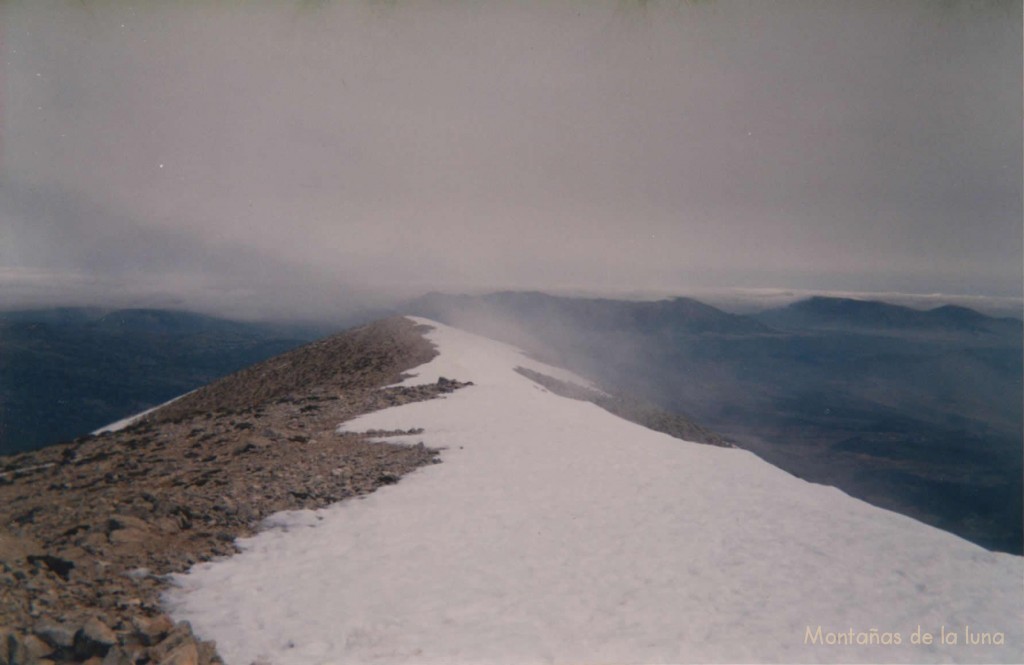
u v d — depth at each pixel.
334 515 9.18
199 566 7.25
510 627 6.31
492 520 9.21
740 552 8.45
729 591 7.35
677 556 8.25
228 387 36.25
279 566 7.39
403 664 5.57
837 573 7.90
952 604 7.20
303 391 23.78
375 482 10.80
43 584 6.20
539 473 11.62
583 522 9.33
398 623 6.25
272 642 5.80
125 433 17.52
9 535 7.09
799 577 7.77
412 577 7.27
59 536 7.58
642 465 12.47
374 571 7.36
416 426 15.30
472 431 14.73
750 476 12.10
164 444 14.73
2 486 11.05
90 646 5.39
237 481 10.53
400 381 23.19
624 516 9.65
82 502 8.93
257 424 16.06
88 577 6.56
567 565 7.84
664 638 6.27
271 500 9.64
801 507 10.30
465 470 11.68
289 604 6.48
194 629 5.91
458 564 7.70
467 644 5.95
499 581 7.30
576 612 6.70
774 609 6.96
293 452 12.76
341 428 15.27
